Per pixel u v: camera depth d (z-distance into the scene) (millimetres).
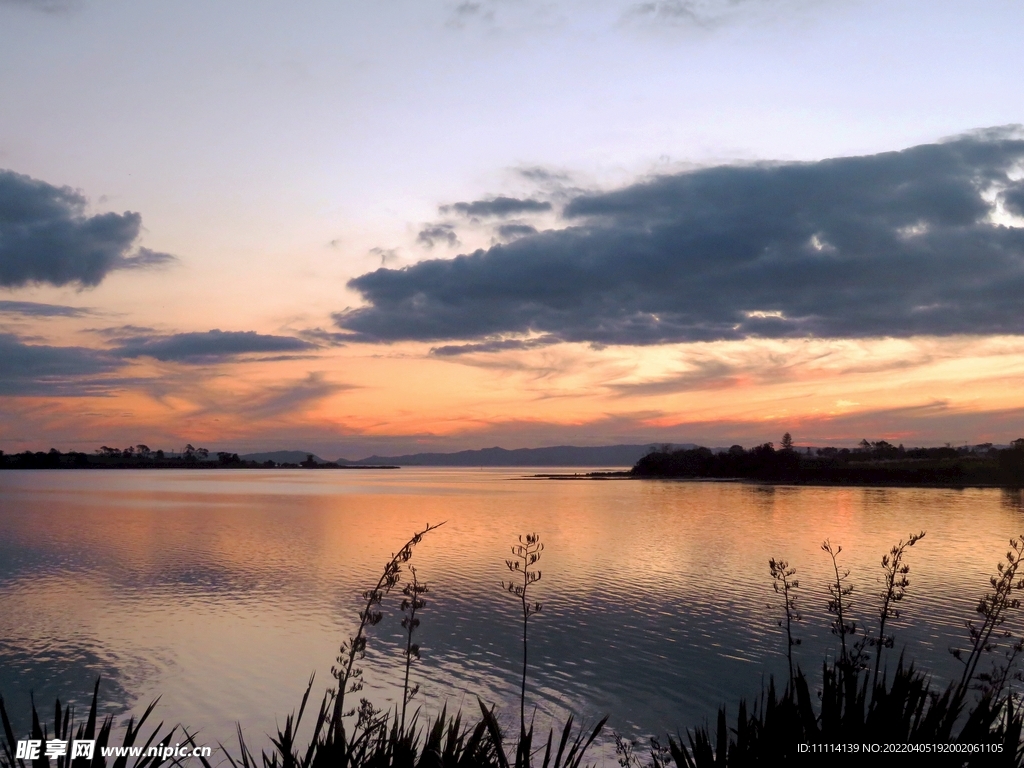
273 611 33156
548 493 134375
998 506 94500
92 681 24125
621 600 35469
